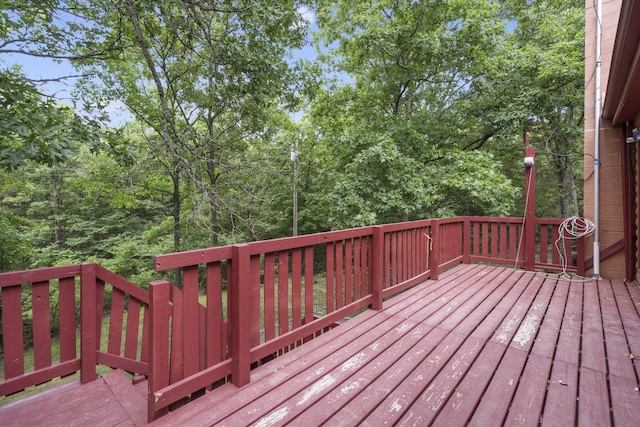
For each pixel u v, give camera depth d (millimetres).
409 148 7797
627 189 3898
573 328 2533
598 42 4055
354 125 9266
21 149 2912
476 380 1794
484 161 7152
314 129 10859
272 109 8000
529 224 4488
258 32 5137
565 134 8391
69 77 3908
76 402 1854
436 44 7043
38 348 1910
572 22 8250
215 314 1743
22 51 3801
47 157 3176
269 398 1625
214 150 6816
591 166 4277
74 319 2086
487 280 4008
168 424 1427
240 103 6332
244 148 8109
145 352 2471
